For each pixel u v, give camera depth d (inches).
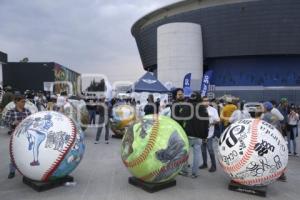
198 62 2390.5
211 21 2425.0
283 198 248.4
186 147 256.1
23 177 267.7
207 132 295.0
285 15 2247.8
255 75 2471.7
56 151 240.5
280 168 246.8
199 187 269.9
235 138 252.5
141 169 248.1
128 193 249.8
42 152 238.1
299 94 2185.0
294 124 425.4
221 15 2380.7
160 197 242.4
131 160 251.3
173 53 2336.4
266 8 2263.8
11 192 246.1
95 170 318.7
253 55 2397.9
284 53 2316.7
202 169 331.3
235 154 248.7
